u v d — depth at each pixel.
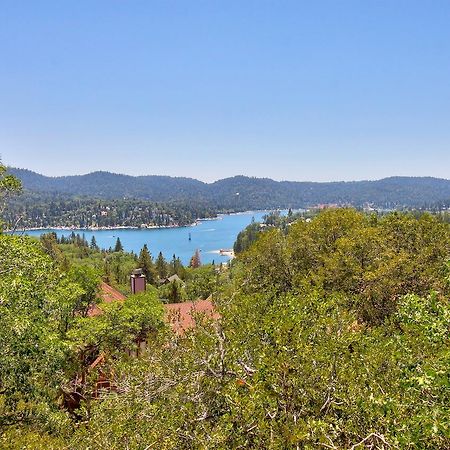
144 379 13.46
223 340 13.68
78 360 24.00
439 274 23.41
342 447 9.23
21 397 15.54
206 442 9.66
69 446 13.22
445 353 7.89
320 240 32.12
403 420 8.06
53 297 17.08
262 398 10.07
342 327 13.02
